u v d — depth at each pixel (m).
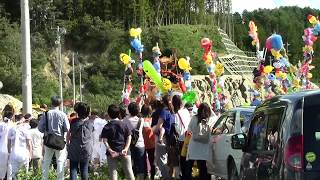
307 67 28.62
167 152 12.74
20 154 12.50
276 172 6.04
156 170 14.70
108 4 102.00
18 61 70.50
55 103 12.02
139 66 24.48
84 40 95.62
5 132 12.45
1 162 12.37
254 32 25.95
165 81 20.25
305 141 5.68
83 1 99.62
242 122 11.52
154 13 111.19
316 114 5.74
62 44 92.69
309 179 5.58
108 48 95.81
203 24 120.56
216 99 25.94
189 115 13.01
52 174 12.70
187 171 12.34
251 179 7.18
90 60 94.31
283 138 5.97
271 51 24.73
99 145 14.51
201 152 11.80
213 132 12.72
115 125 10.85
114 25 99.69
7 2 90.50
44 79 73.88
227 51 114.44
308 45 28.58
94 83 87.69
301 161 5.64
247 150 7.74
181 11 118.12
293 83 27.08
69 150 11.55
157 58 23.88
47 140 11.85
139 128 12.41
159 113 12.79
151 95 21.27
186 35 103.56
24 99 18.11
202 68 93.69
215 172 12.32
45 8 91.75
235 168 10.69
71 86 86.25
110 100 77.19
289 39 123.81
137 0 103.50
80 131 11.52
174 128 12.72
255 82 25.70
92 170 14.40
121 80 89.88
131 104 12.50
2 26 75.31
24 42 18.12
